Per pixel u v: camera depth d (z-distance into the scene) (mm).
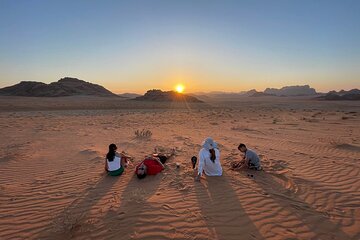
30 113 32562
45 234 4406
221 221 4711
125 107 50156
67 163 8523
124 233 4359
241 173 7285
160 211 5047
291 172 7367
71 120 24094
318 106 58031
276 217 4836
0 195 5957
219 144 11531
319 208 5191
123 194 5906
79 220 4633
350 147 10758
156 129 17375
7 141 12484
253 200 5535
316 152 9945
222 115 31531
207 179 6789
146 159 7426
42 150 10430
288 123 21031
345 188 6203
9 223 4762
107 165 7188
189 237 4234
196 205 5309
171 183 6531
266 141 12438
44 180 6949
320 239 4176
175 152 9891
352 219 4770
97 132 15648
